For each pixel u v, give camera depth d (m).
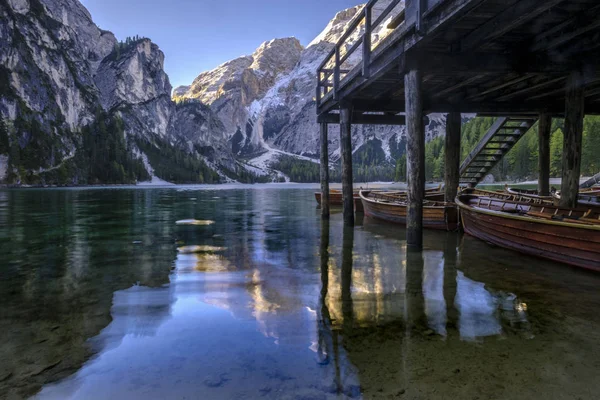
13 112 139.62
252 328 4.50
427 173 126.06
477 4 5.93
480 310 5.10
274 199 38.16
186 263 8.33
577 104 9.12
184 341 4.13
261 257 8.99
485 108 14.88
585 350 3.86
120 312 5.11
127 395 3.07
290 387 3.17
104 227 14.97
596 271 7.03
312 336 4.25
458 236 11.61
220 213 21.59
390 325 4.56
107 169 150.38
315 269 7.68
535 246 8.39
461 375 3.35
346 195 14.66
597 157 80.19
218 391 3.12
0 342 4.11
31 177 124.62
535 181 97.44
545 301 5.46
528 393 3.07
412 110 8.59
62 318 4.88
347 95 13.34
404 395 3.03
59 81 173.50
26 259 8.77
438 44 8.43
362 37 10.78
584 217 8.43
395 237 12.05
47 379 3.33
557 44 7.98
